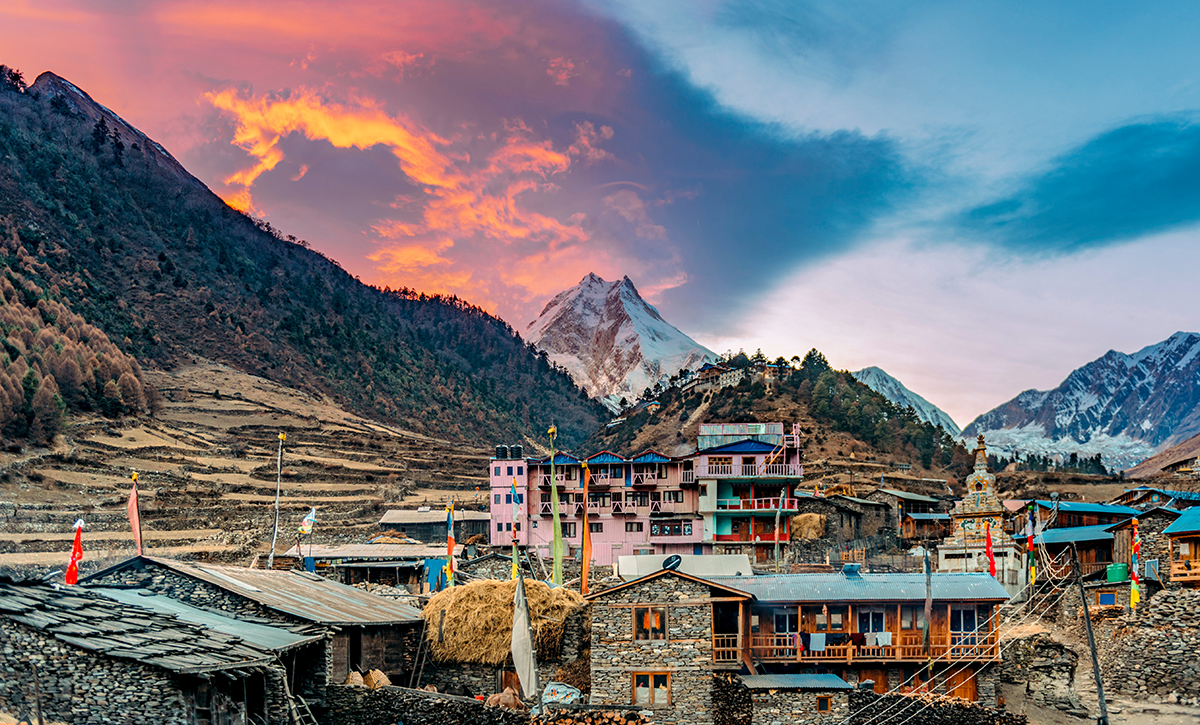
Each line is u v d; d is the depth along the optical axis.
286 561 85.81
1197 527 68.56
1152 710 62.56
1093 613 72.56
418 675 61.72
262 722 42.75
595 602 59.44
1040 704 63.28
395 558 87.94
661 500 116.12
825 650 62.16
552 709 53.84
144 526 144.38
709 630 58.81
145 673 36.75
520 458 122.12
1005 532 86.69
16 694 36.12
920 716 57.34
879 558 108.00
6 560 113.62
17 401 175.25
